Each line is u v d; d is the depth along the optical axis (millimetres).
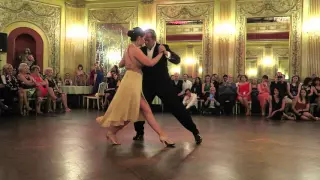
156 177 2682
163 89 4391
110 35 12555
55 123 6406
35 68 8695
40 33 11945
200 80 10609
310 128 6207
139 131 4641
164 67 4488
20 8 11461
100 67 12023
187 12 11820
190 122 4324
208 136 4996
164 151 3775
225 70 11484
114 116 4016
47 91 8867
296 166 3096
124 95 4020
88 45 12727
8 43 11258
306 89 9008
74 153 3596
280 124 6930
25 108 8320
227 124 6781
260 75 11234
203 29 11680
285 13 10977
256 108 9859
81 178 2627
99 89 10867
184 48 11875
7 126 5859
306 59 10750
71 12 12633
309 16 10703
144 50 4461
